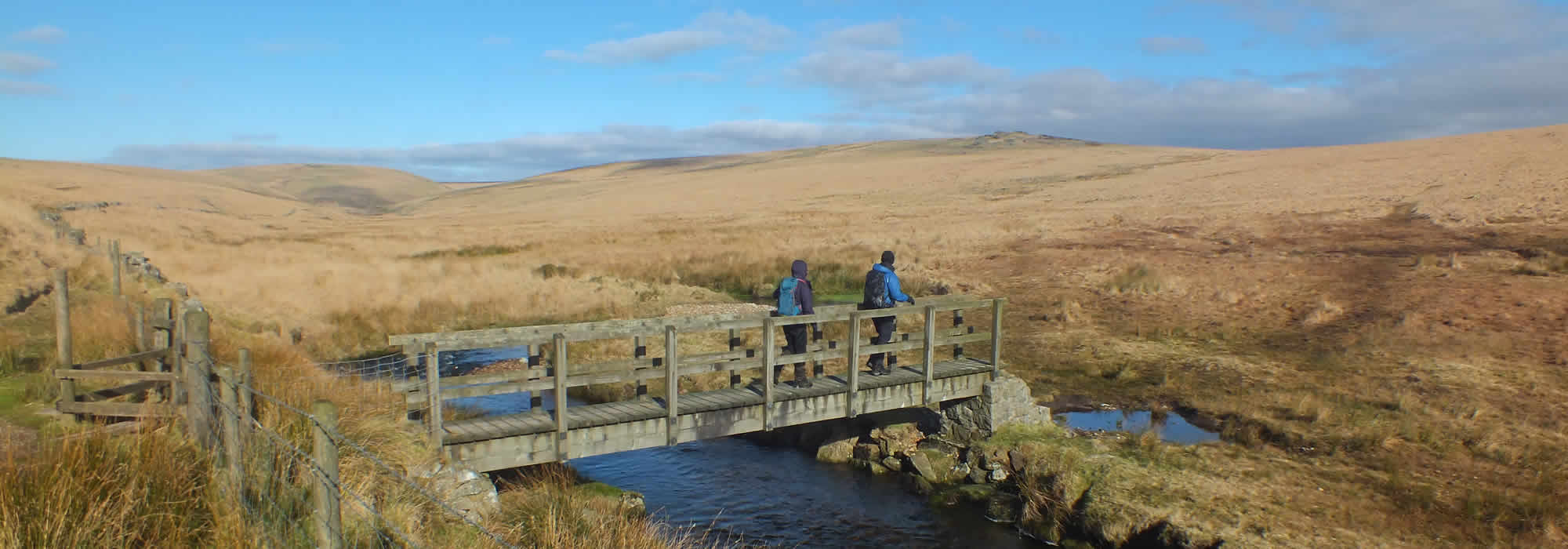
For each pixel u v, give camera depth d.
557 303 23.61
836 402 10.55
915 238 41.00
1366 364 15.53
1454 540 8.23
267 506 5.35
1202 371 15.57
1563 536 8.16
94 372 7.34
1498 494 9.23
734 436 13.16
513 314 21.89
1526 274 22.31
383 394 9.04
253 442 5.77
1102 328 20.27
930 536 9.45
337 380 9.62
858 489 10.88
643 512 9.46
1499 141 65.19
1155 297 23.47
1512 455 10.53
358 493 5.91
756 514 10.05
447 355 18.02
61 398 7.25
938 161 106.88
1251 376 14.94
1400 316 19.22
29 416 7.55
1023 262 31.25
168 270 26.67
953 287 26.77
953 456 11.56
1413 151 66.62
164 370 9.03
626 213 74.81
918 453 11.60
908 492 10.77
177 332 7.14
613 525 7.62
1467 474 10.01
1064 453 10.59
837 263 32.62
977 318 22.11
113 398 8.26
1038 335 19.44
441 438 8.02
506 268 31.70
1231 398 13.49
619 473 11.43
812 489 10.88
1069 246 34.44
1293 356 16.56
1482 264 24.22
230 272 26.78
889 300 10.93
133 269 21.61
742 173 119.56
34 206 48.84
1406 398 12.93
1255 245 31.88
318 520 4.38
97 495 4.90
